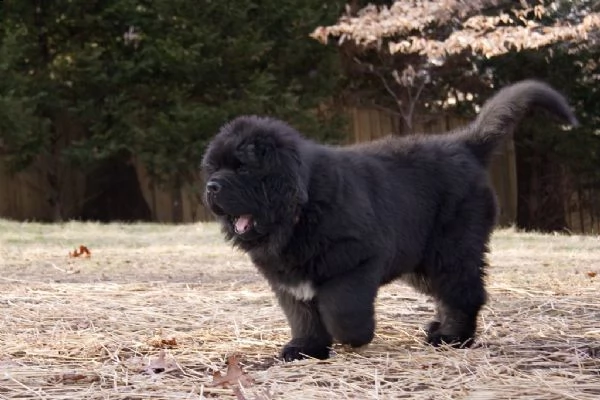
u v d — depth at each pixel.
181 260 10.70
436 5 14.91
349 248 5.46
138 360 5.46
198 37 18.86
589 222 23.17
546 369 5.15
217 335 6.26
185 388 4.79
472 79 21.22
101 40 19.61
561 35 14.04
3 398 4.65
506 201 23.05
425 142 6.46
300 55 20.03
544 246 12.20
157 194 20.59
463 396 4.52
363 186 5.75
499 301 7.37
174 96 18.91
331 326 5.52
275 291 5.80
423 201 6.10
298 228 5.45
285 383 4.87
